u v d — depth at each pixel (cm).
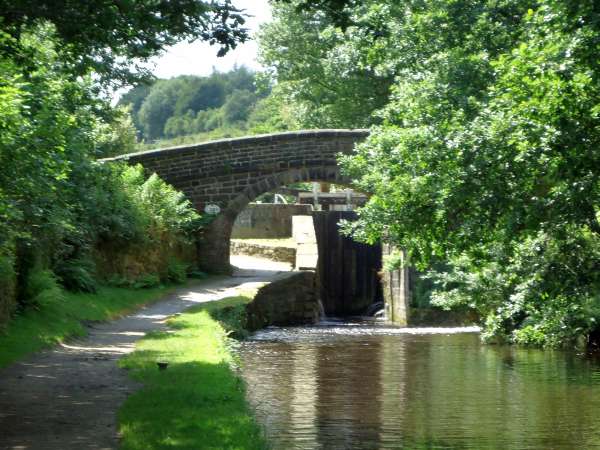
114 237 2941
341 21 1345
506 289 2575
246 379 1864
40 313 1981
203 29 1345
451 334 2970
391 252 3650
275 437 1289
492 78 2167
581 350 2384
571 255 1811
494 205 1517
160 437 969
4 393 1261
